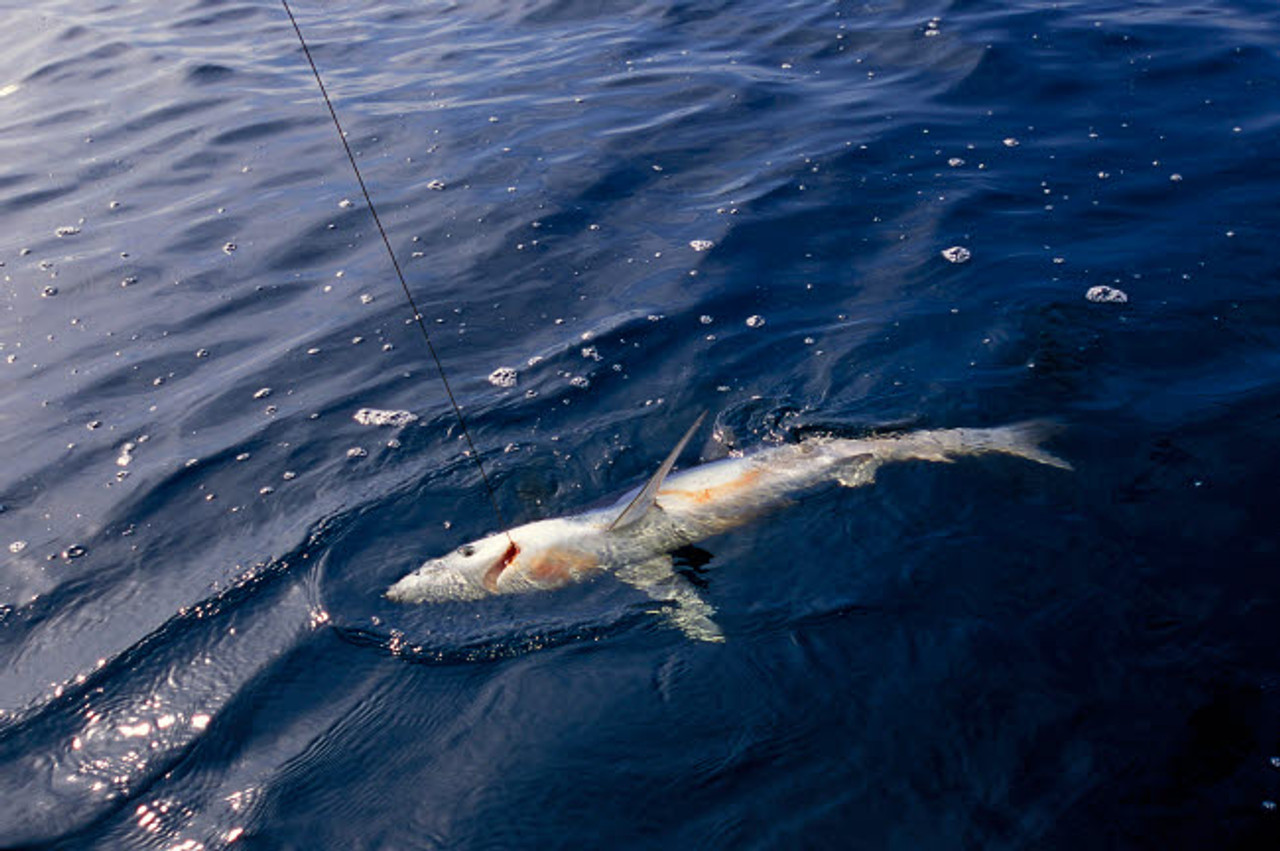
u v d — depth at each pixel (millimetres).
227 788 1783
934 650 1892
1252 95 4043
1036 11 5113
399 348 2992
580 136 4258
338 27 6062
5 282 3467
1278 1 5051
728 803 1670
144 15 6410
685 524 2266
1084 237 3223
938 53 4723
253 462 2572
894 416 2523
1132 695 1771
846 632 1950
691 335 2922
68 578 2250
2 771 1829
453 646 2027
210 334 3154
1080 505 2180
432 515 2367
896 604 1998
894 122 4109
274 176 4152
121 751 1857
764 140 4090
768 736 1773
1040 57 4543
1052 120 4031
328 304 3252
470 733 1844
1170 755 1664
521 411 2674
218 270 3504
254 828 1714
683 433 2561
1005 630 1914
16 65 5625
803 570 2107
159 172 4246
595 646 1993
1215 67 4301
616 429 2592
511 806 1704
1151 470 2256
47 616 2154
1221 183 3459
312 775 1794
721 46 5203
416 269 3391
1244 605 1913
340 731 1871
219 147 4453
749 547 2184
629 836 1639
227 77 5273
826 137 4043
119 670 2016
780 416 2568
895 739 1742
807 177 3752
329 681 1972
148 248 3656
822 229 3422
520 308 3143
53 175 4262
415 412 2703
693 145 4105
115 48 5793
